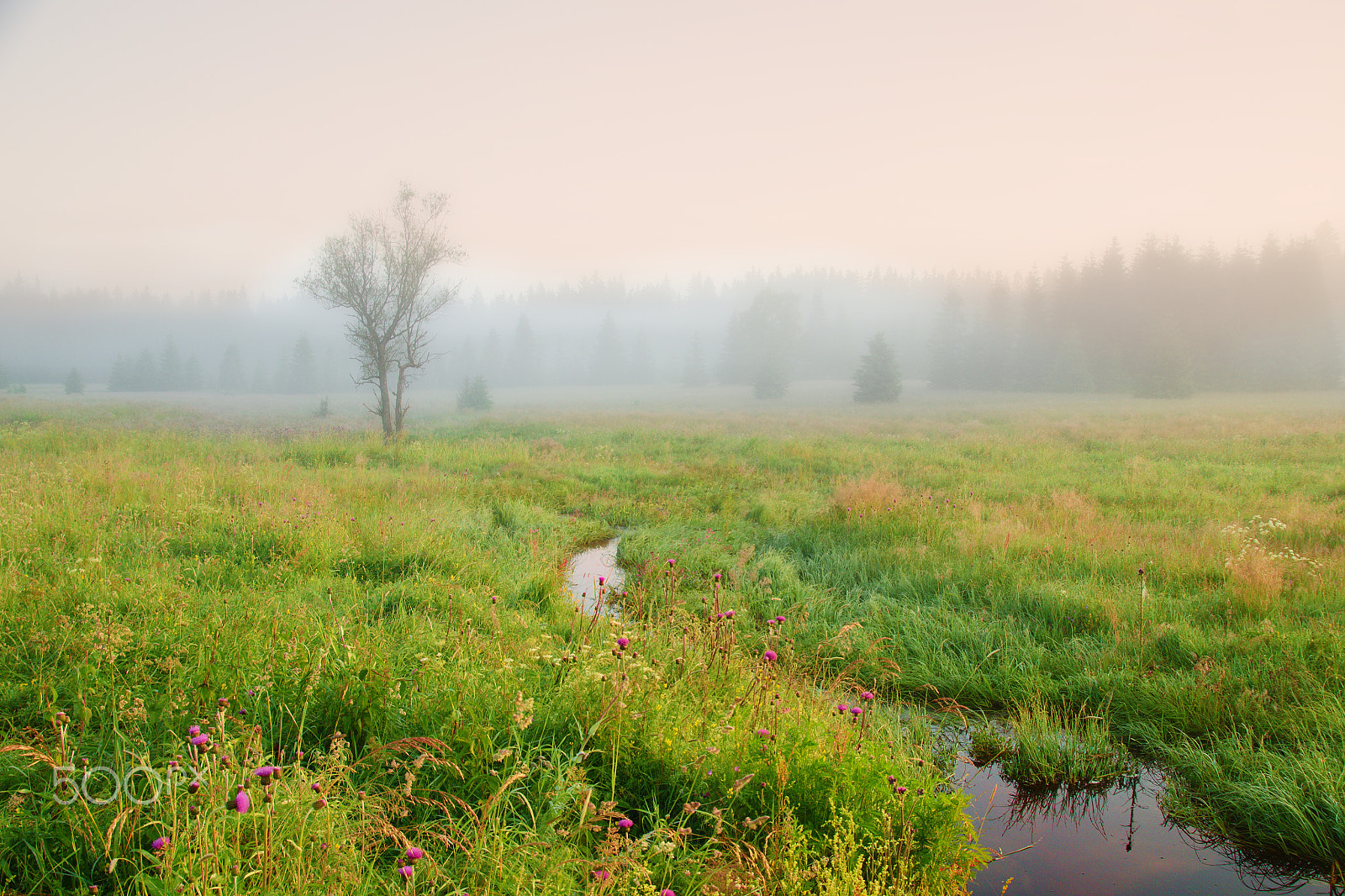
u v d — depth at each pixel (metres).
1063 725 4.59
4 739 3.19
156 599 5.02
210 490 9.55
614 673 3.66
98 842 2.50
